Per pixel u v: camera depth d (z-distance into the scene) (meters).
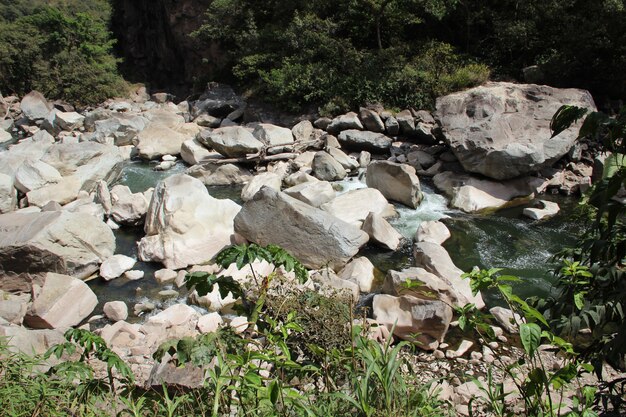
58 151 12.57
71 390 3.02
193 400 2.70
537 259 9.27
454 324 7.02
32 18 29.28
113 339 6.70
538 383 2.28
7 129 21.84
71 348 2.81
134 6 35.19
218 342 2.68
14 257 7.96
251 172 14.50
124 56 36.41
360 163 14.67
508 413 2.62
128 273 8.71
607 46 15.92
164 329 6.99
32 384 3.03
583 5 17.98
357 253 9.36
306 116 18.56
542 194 12.60
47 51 28.44
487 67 18.02
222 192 13.38
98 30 30.03
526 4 18.81
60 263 8.22
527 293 8.07
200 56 28.80
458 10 20.33
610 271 2.71
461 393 5.20
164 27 32.41
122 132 17.55
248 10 24.48
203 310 7.64
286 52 21.52
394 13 20.31
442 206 12.06
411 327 6.59
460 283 7.82
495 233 10.45
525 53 18.84
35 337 5.62
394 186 12.04
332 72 18.94
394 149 15.23
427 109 16.98
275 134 15.69
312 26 20.67
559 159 13.41
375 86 17.58
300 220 8.76
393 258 9.37
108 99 27.70
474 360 6.25
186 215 9.35
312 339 3.19
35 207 11.08
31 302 7.31
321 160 13.71
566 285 3.08
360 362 2.86
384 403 2.50
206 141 15.76
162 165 15.23
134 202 10.68
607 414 2.76
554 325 2.96
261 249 2.84
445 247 9.87
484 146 12.59
